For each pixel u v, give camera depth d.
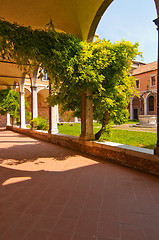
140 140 7.54
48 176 3.81
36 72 11.59
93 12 5.64
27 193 2.95
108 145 5.07
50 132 9.16
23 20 6.14
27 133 12.93
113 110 5.81
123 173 3.92
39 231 1.91
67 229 1.94
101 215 2.23
